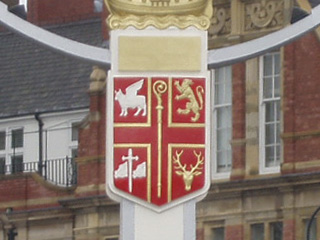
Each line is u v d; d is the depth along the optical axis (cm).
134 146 2348
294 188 4494
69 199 4884
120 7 2361
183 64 2361
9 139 5162
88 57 2364
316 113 4488
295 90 4528
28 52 5359
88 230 4862
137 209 2344
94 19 5319
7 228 5009
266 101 4588
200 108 2356
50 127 5094
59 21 5384
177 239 2342
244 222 4578
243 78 4616
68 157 5025
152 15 2362
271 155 4562
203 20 2367
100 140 4850
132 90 2355
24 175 4997
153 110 2352
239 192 4584
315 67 4497
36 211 4953
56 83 5181
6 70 5344
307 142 4491
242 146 4600
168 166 2345
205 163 2352
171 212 2345
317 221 4456
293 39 2378
